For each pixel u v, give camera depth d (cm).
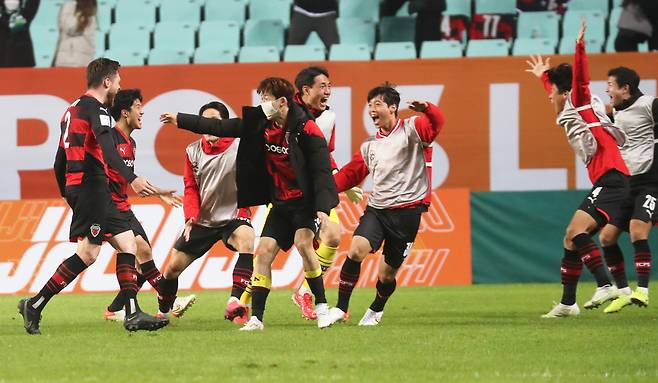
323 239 3123
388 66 5084
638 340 2616
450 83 5088
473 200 5009
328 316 2895
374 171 3034
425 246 4956
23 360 2269
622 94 3531
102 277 4769
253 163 2697
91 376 2022
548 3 6241
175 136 5103
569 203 5028
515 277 5012
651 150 3497
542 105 5081
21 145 5122
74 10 5962
